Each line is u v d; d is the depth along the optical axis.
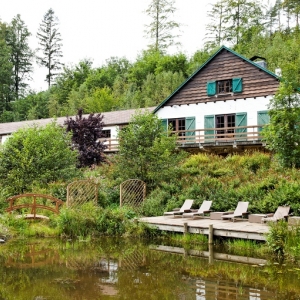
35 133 19.30
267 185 15.84
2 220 14.15
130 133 18.67
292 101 15.87
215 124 26.48
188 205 15.68
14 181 17.75
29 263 10.11
